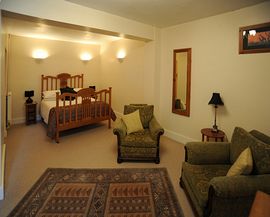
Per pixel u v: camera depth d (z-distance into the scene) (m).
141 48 5.04
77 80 6.51
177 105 4.27
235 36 3.10
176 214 2.07
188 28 3.84
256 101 2.92
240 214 1.61
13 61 5.23
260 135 2.17
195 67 3.79
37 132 4.69
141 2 2.85
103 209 2.13
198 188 1.86
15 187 2.48
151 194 2.40
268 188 1.58
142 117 3.70
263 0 2.67
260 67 2.84
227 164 2.29
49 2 2.68
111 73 6.38
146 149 3.16
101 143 4.07
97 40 6.03
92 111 4.71
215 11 3.16
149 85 4.55
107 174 2.85
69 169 2.97
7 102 4.91
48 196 2.32
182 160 3.33
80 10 2.99
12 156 3.38
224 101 3.34
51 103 5.04
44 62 5.79
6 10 2.35
